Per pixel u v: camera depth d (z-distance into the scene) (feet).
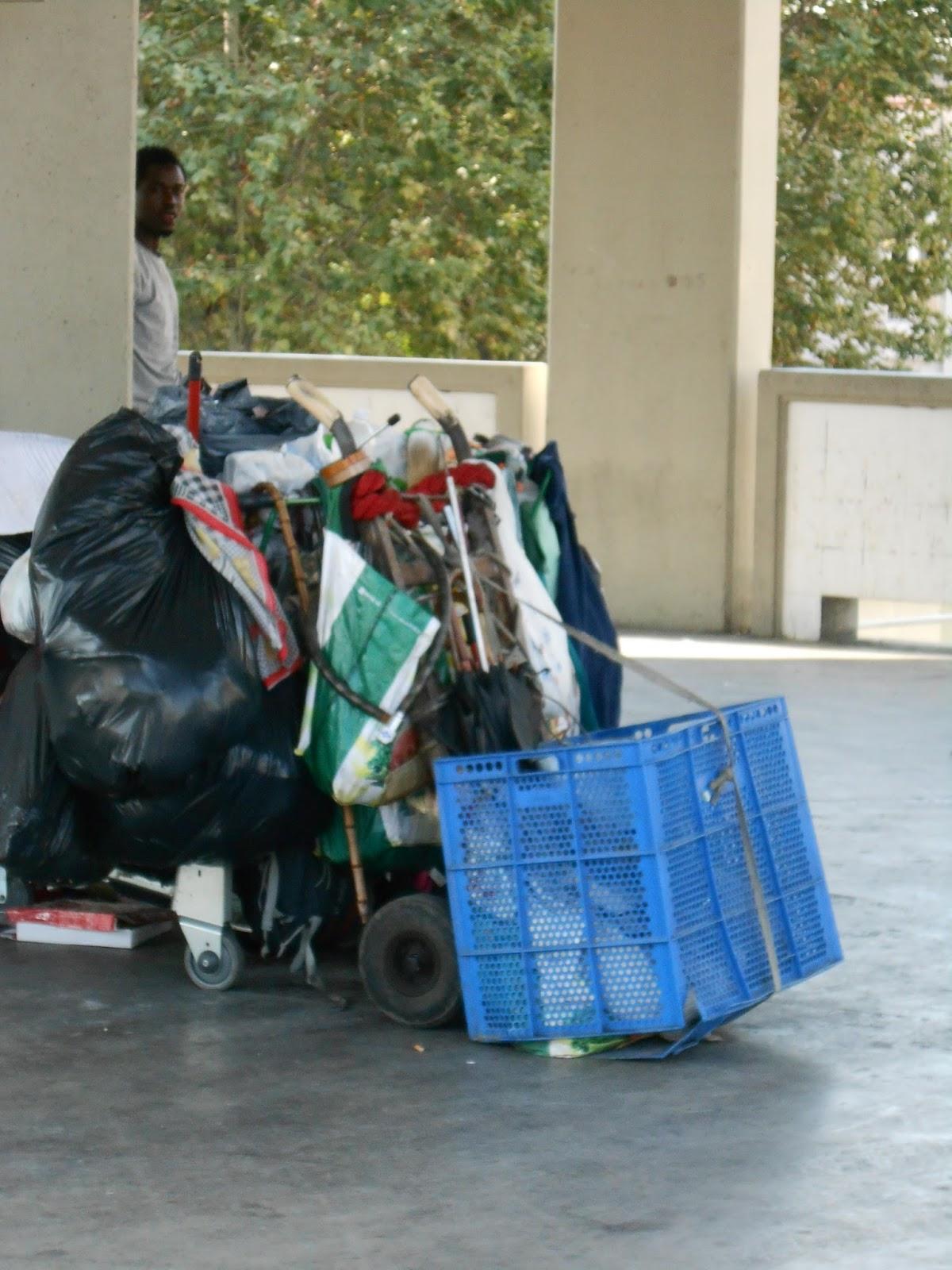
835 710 45.55
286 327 93.66
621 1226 18.88
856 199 94.38
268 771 24.54
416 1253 18.28
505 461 28.30
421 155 93.15
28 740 25.17
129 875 27.71
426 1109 21.90
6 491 28.73
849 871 31.96
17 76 38.42
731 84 55.77
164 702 23.73
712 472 57.11
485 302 95.30
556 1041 23.63
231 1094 22.33
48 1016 24.91
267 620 24.29
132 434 25.13
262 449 28.53
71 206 38.60
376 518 25.29
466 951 23.80
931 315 99.40
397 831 25.30
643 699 46.39
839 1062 23.47
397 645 24.30
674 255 56.85
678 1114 21.75
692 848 23.30
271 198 91.25
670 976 22.84
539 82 95.04
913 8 96.89
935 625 60.54
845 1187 19.80
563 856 23.21
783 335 96.32
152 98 94.68
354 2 92.79
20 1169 20.17
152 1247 18.40
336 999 25.48
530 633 26.50
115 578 24.32
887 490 55.11
